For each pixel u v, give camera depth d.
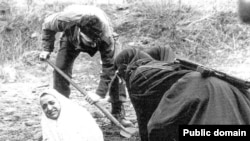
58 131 4.42
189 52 8.63
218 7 9.45
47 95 4.46
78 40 5.30
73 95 7.10
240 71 7.73
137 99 3.95
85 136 4.44
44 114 4.49
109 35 5.30
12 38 8.99
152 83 3.85
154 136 3.61
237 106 3.39
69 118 4.44
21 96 7.04
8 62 8.53
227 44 8.72
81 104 6.70
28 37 9.09
